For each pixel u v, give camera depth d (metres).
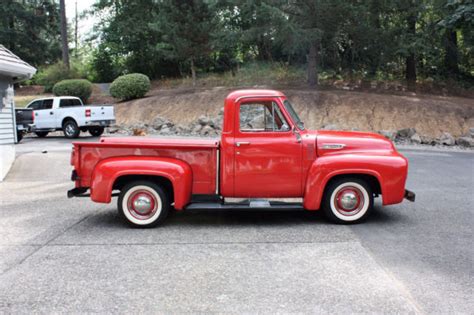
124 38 33.38
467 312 3.74
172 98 25.20
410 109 20.55
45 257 5.12
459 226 6.32
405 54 21.02
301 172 6.36
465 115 20.03
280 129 6.36
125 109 25.42
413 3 20.08
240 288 4.23
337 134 6.72
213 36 23.66
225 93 24.62
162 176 6.26
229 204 6.42
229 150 6.34
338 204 6.41
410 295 4.05
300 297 4.03
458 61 26.91
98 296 4.09
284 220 6.72
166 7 25.64
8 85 11.47
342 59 25.95
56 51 40.06
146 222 6.33
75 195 6.46
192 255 5.15
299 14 19.55
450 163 12.56
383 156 6.34
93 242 5.69
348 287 4.23
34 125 20.02
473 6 18.02
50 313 3.78
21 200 8.23
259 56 30.75
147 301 3.98
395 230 6.11
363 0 19.41
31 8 40.25
